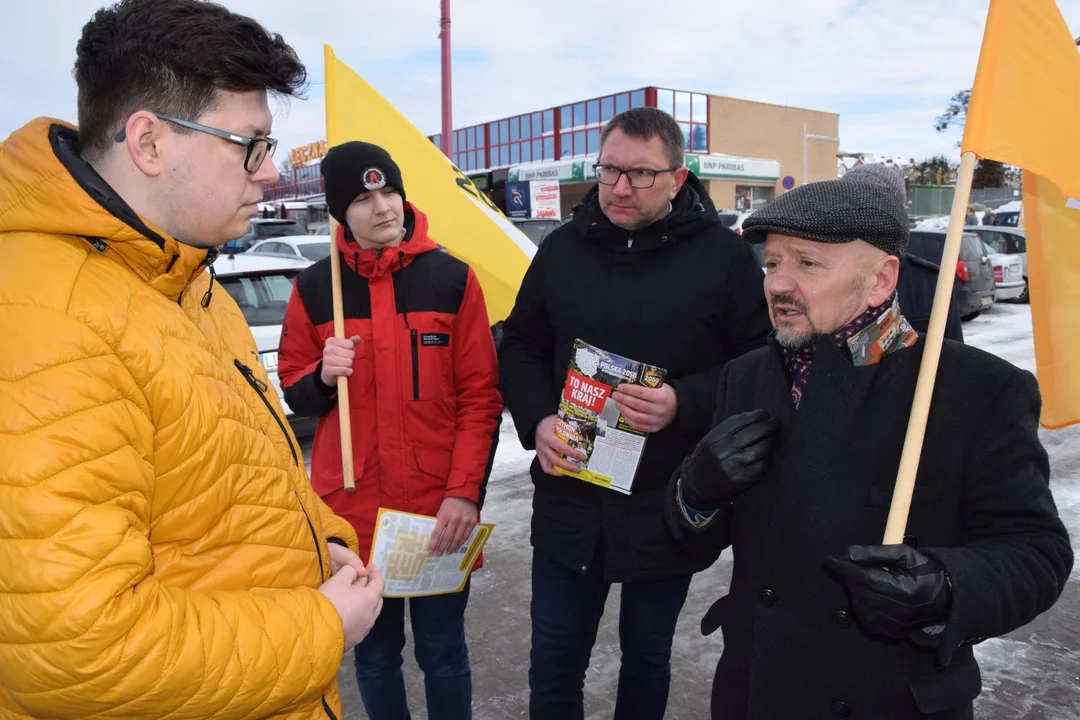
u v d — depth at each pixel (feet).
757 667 4.53
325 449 7.45
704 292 6.96
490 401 7.52
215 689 3.21
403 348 7.17
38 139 3.32
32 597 2.86
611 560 7.00
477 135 116.16
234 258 17.95
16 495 2.89
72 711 3.03
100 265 3.39
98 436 3.04
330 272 7.59
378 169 6.86
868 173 7.59
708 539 5.40
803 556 4.37
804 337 4.45
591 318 7.19
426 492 7.29
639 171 6.62
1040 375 5.40
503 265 9.51
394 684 7.47
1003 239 46.44
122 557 3.01
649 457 6.92
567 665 7.30
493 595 11.63
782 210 4.28
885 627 3.72
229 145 3.59
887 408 4.31
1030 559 3.89
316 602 3.72
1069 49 4.75
